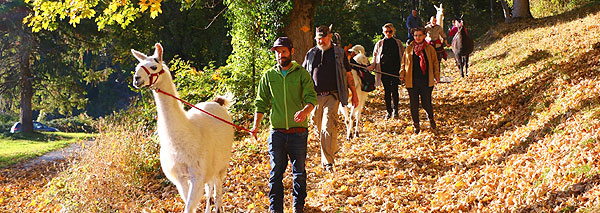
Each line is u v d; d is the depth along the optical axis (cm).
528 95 1099
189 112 613
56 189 916
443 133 1030
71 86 3838
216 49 3164
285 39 590
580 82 936
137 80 527
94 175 775
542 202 535
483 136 959
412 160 860
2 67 3469
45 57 3541
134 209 744
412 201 673
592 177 531
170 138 547
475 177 699
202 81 1448
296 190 604
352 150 959
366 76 1046
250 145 1029
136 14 1223
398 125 1143
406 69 1003
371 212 654
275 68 602
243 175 866
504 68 1619
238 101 1314
